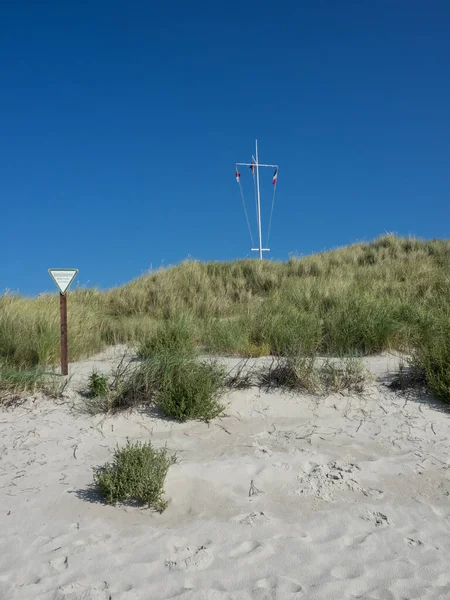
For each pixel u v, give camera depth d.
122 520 4.25
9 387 6.69
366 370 7.18
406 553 3.81
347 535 4.03
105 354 8.96
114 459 5.16
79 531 4.08
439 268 14.23
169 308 12.69
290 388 6.67
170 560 3.70
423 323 8.46
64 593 3.37
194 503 4.49
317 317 9.24
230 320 9.64
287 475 4.89
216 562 3.70
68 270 7.45
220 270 17.00
